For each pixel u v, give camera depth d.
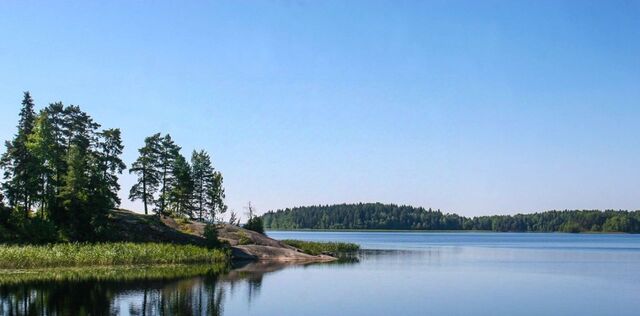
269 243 104.25
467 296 51.94
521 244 184.75
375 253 120.69
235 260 90.69
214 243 92.44
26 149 80.94
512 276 70.50
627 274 74.62
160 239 89.19
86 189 82.56
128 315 39.78
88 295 47.69
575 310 45.44
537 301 49.62
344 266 83.31
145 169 99.31
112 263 73.19
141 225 90.56
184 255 80.44
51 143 84.25
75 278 58.81
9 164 81.38
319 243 123.38
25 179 79.94
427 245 170.00
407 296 51.50
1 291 49.38
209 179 120.31
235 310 42.91
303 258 96.00
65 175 84.25
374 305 46.34
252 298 48.47
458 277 68.44
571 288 58.72
